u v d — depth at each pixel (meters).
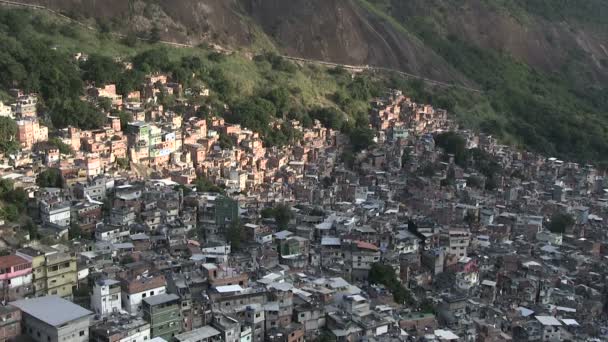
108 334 137.38
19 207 196.38
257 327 159.00
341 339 161.25
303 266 194.88
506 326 181.38
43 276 153.12
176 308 150.12
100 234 189.38
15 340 135.62
